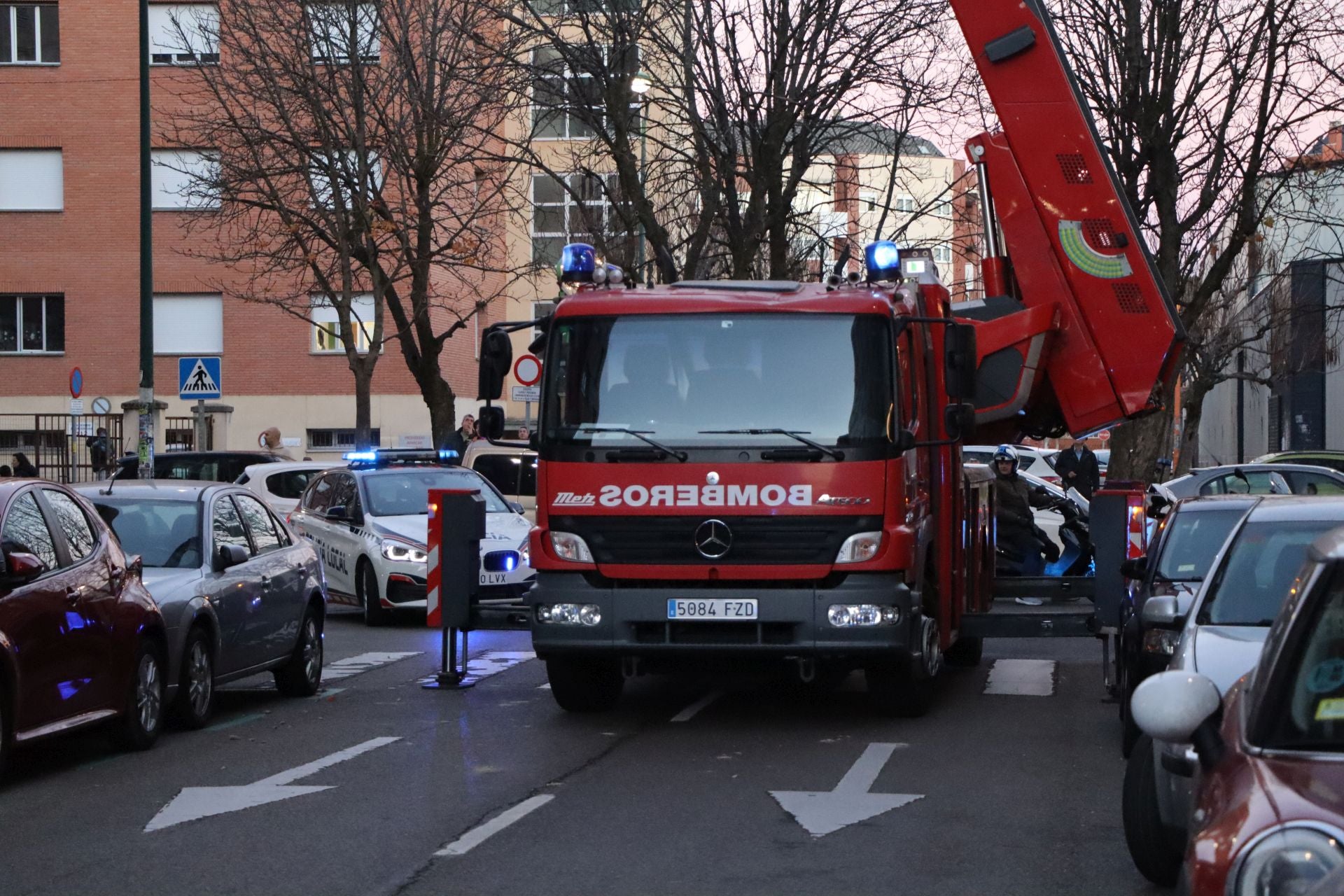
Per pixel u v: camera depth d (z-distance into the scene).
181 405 43.69
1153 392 13.55
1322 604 4.33
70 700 9.76
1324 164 26.59
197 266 43.66
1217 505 11.35
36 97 43.69
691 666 12.04
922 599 12.09
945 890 6.95
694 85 25.06
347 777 9.73
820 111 25.16
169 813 8.65
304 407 43.97
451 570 14.16
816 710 12.80
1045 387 13.85
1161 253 26.67
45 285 43.75
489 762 10.26
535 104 27.48
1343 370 50.62
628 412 11.58
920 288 12.97
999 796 9.08
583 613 11.46
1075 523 16.91
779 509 11.34
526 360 29.28
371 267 30.28
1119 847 7.78
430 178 30.53
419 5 30.19
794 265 26.47
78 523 10.45
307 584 13.86
